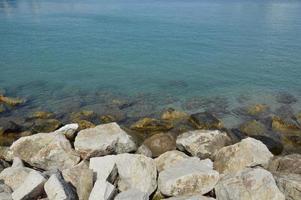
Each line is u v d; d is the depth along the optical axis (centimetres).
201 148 1310
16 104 2017
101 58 3206
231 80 2548
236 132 1630
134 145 1331
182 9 7519
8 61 3058
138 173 1058
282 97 2180
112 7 8025
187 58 3198
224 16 6169
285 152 1471
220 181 968
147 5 8569
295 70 2756
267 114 1894
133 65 2969
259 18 5816
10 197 934
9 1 9462
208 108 2005
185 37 4178
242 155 1150
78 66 2930
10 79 2542
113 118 1819
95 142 1259
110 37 4222
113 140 1277
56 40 4022
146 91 2319
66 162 1218
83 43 3872
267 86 2402
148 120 1722
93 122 1773
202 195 952
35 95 2205
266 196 860
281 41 3819
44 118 1812
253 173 941
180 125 1728
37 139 1309
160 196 1010
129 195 908
